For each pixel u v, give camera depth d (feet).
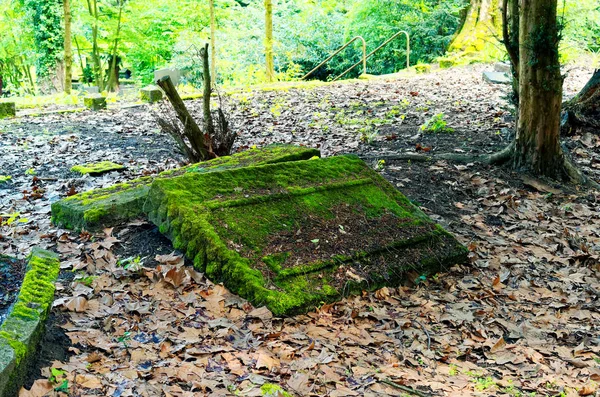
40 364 10.71
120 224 16.80
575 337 14.10
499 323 14.28
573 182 23.79
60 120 36.06
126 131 32.55
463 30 66.49
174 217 15.38
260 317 13.03
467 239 18.69
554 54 23.07
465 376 12.00
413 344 12.98
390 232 16.56
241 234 14.97
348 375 11.46
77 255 15.42
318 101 40.96
